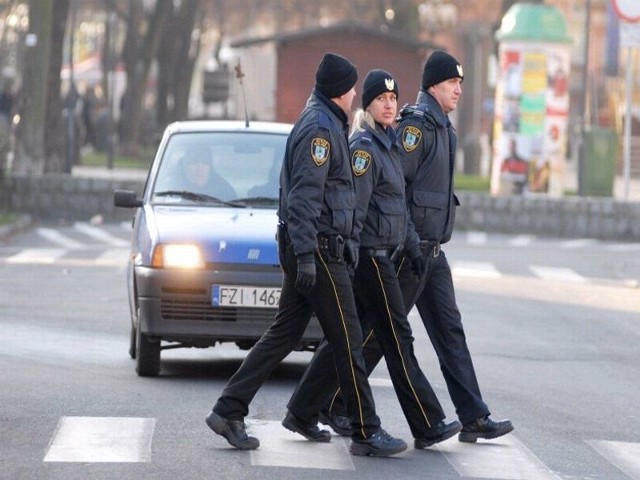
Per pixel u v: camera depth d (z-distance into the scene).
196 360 38.66
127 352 39.41
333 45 118.06
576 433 30.05
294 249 25.70
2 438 27.02
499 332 46.06
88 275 59.28
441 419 27.44
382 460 26.34
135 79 142.00
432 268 28.25
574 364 39.97
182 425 28.66
